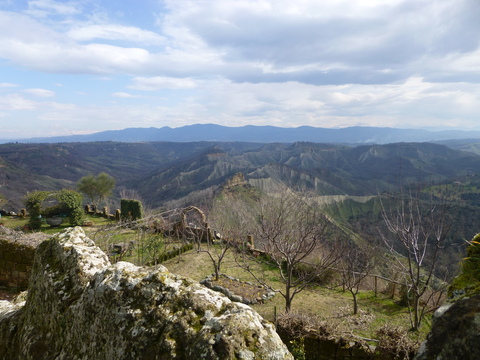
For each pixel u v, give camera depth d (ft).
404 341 20.57
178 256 49.83
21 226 73.36
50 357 7.82
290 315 24.26
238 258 48.16
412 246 24.91
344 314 30.09
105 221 84.33
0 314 11.48
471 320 4.70
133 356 6.16
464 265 18.19
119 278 7.45
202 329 5.94
